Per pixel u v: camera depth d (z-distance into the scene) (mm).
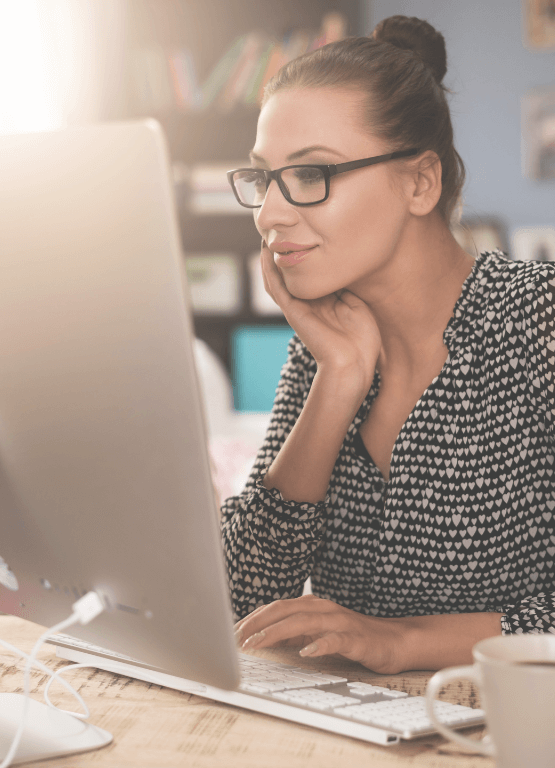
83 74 4180
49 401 594
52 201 542
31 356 592
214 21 4309
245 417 3824
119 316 539
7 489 648
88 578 629
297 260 963
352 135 937
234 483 2691
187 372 525
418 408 1049
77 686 758
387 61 969
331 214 935
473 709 652
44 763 588
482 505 1033
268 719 666
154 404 543
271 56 4238
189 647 596
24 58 4020
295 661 859
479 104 4273
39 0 4047
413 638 830
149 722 664
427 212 1000
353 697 692
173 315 520
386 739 596
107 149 511
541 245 4246
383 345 1109
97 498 593
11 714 659
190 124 4387
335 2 4238
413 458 1050
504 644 521
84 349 562
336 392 1041
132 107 4293
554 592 896
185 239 4500
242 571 1049
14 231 568
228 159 4422
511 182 4285
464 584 1049
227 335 4516
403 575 1069
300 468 1045
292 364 1248
